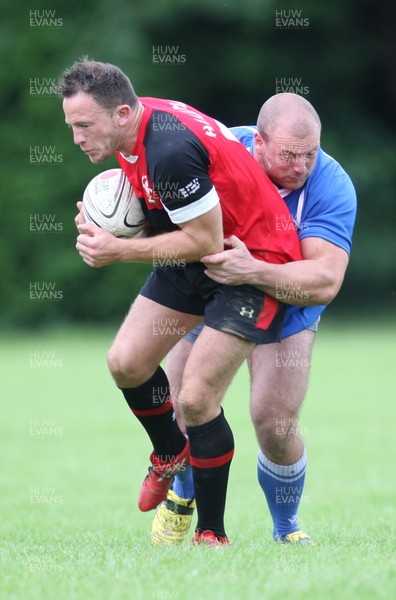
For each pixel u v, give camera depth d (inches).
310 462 1621.6
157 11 4156.0
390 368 2861.7
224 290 756.6
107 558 699.4
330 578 610.9
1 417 2134.6
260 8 4170.8
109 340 3767.2
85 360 3157.0
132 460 1675.7
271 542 824.3
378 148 4498.0
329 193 803.4
